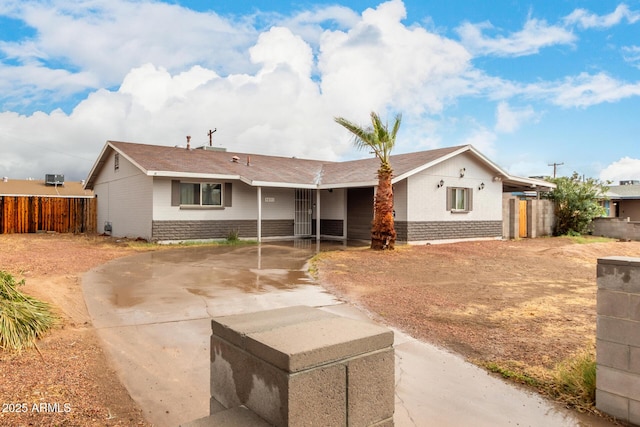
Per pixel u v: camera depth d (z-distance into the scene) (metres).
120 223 18.02
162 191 15.15
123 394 3.27
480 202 17.91
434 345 4.55
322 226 19.30
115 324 5.09
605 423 3.03
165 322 5.23
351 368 1.66
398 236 15.72
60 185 32.69
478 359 4.16
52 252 11.87
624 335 3.05
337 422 1.62
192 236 15.80
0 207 19.69
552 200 20.23
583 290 7.48
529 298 6.80
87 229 21.44
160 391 3.34
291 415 1.49
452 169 16.91
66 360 3.86
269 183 15.88
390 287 7.64
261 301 6.41
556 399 3.36
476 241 17.17
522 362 4.05
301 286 7.62
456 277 8.77
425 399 3.34
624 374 3.05
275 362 1.55
